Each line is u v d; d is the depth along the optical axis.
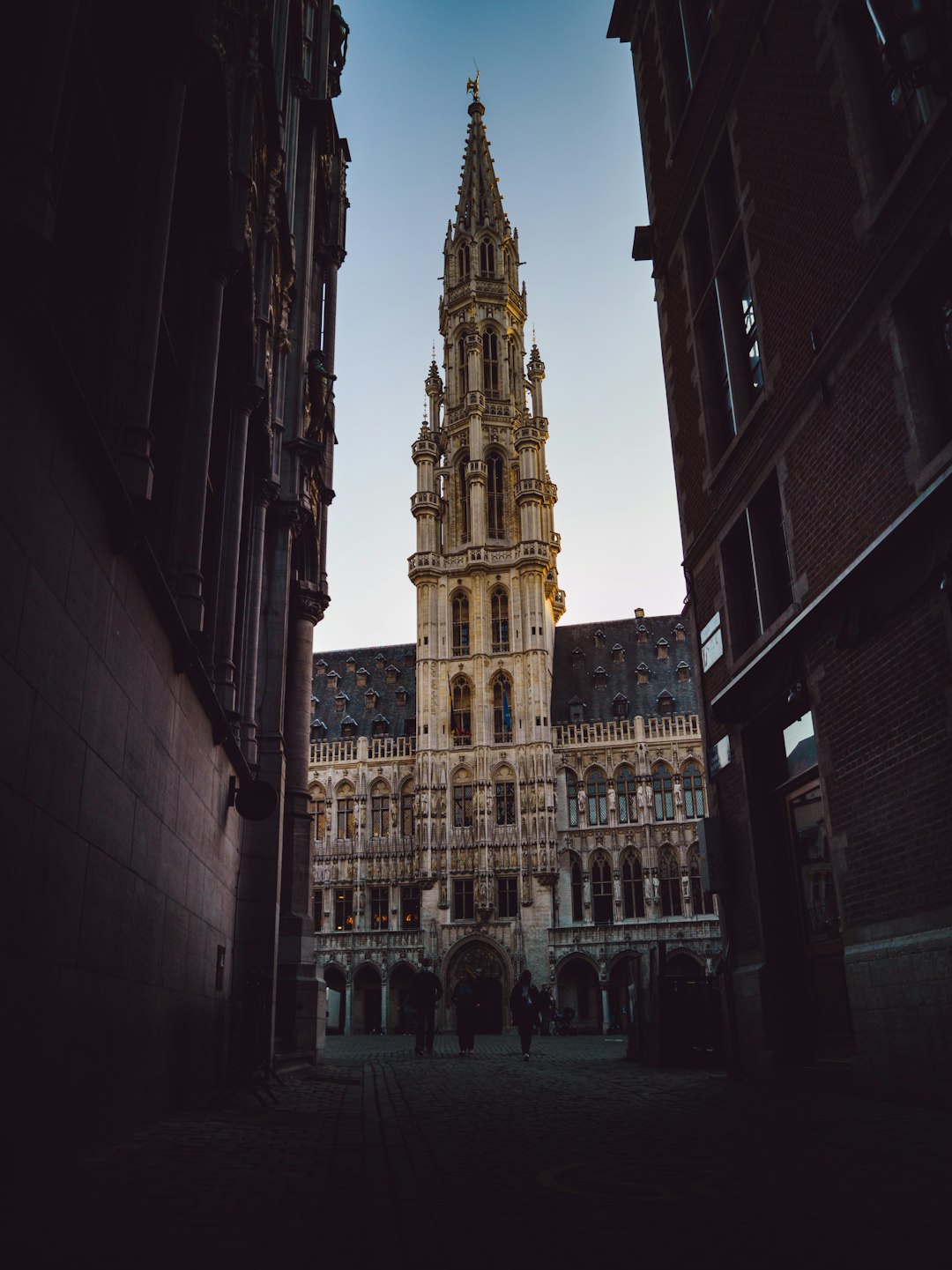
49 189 5.94
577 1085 12.98
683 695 65.25
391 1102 11.20
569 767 62.06
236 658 17.55
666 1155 6.78
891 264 10.30
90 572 7.02
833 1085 10.91
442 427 72.62
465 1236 4.49
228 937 15.01
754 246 13.84
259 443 18.03
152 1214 4.91
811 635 11.84
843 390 11.37
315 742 68.50
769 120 13.41
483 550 66.00
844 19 11.33
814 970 12.48
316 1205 5.25
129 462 8.45
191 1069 11.31
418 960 58.03
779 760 13.62
